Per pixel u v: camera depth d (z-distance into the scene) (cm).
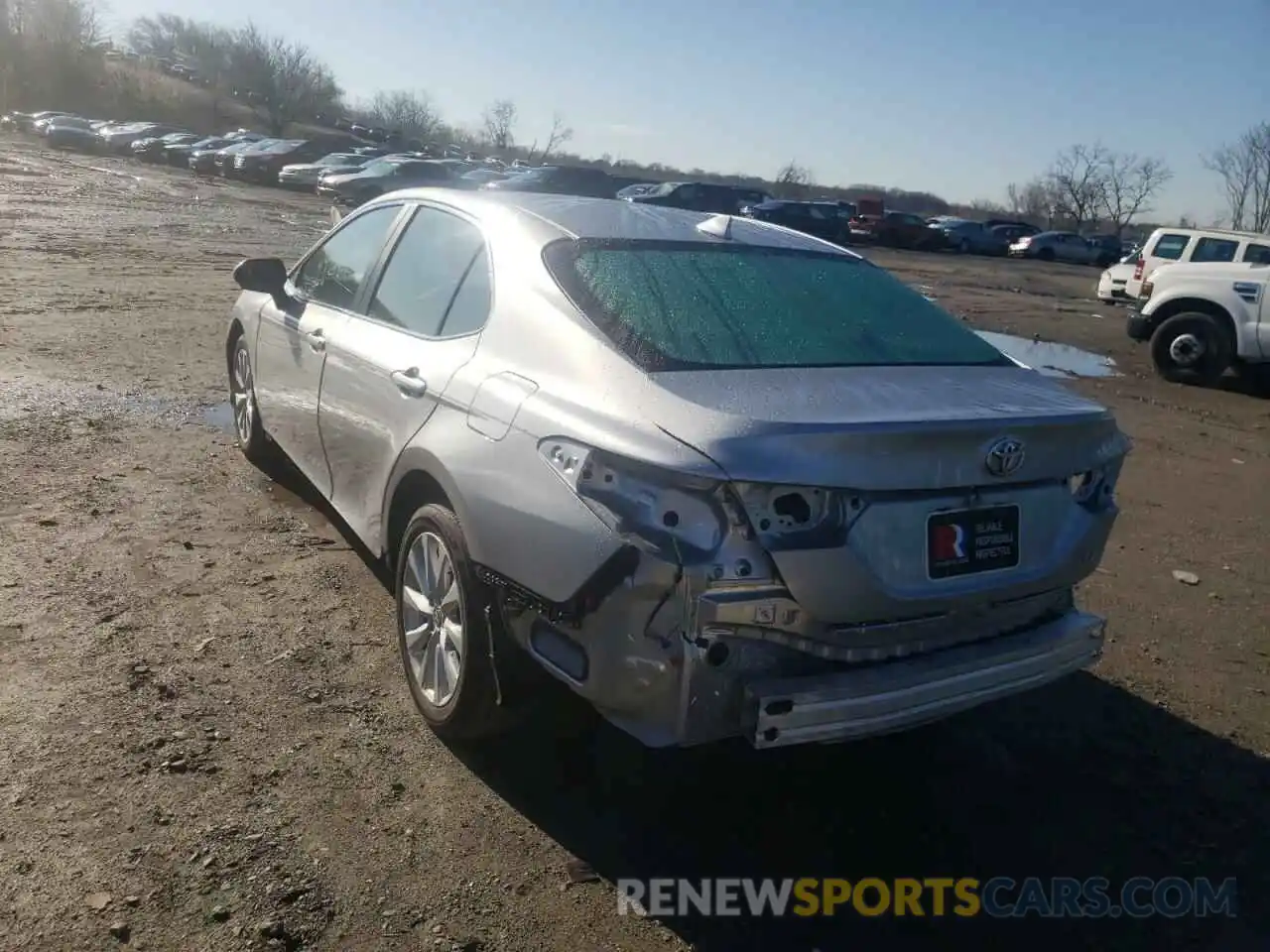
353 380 432
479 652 330
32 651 384
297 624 428
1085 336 1791
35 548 471
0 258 1446
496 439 321
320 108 9512
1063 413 322
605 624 279
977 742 399
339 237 516
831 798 354
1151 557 619
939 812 353
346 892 285
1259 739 417
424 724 368
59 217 2150
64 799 307
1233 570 608
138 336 977
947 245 4606
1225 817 364
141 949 258
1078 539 331
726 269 381
